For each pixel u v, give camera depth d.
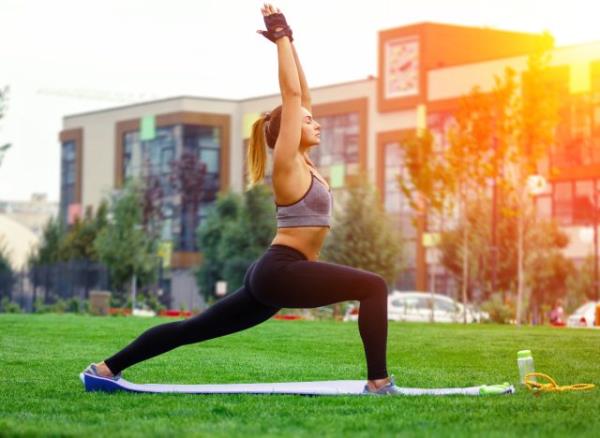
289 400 6.26
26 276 44.88
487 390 6.64
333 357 10.95
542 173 61.25
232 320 6.56
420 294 37.34
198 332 6.63
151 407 5.91
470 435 4.61
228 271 59.84
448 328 19.86
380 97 71.44
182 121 83.38
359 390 6.78
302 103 6.77
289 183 6.31
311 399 6.30
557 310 35.28
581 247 60.09
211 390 6.77
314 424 5.04
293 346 12.64
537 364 9.89
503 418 5.31
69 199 93.06
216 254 65.00
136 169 86.94
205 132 83.88
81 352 11.13
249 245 59.53
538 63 25.91
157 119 85.12
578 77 60.38
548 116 25.97
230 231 60.19
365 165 73.31
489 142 28.78
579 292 51.06
